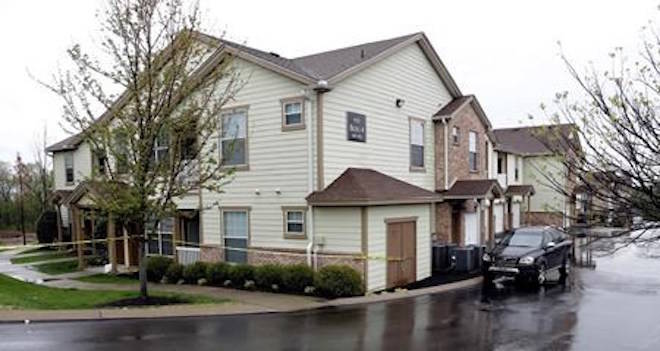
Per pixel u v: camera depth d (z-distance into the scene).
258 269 15.01
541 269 15.53
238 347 8.54
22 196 33.94
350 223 14.42
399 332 9.77
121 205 11.49
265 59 15.78
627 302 12.91
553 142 5.99
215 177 12.58
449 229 20.42
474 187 20.09
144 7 11.67
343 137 15.73
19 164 34.84
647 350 8.66
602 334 9.73
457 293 14.24
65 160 28.02
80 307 11.48
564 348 8.79
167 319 10.64
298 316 11.20
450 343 9.04
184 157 12.66
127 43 11.71
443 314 11.46
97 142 11.80
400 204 15.66
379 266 14.72
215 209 17.30
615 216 5.36
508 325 10.41
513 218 32.97
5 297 12.40
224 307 11.87
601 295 13.90
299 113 15.30
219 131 16.03
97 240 20.00
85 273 19.34
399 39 18.84
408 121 18.98
